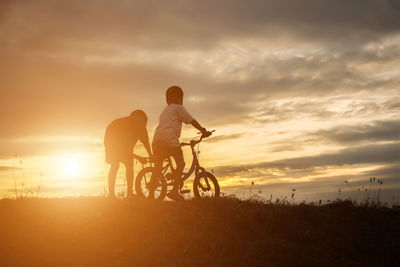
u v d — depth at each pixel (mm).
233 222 7516
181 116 8492
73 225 6852
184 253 6293
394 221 8859
